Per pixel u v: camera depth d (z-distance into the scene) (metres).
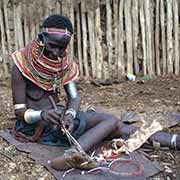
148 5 7.14
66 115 4.21
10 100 6.06
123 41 7.22
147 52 7.27
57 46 4.12
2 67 7.19
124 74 7.30
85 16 7.10
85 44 7.16
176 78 7.24
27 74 4.26
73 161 3.83
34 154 4.21
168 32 7.25
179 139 4.31
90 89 6.79
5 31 7.09
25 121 4.28
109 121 4.29
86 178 3.79
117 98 6.27
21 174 3.94
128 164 4.06
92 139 4.12
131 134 4.48
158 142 4.38
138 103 5.98
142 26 7.19
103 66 7.27
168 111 5.60
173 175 3.94
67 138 4.29
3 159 4.18
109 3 7.10
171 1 7.20
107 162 4.09
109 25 7.16
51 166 4.00
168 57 7.32
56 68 4.28
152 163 4.09
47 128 4.39
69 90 4.49
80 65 7.24
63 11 7.08
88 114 4.41
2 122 5.14
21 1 6.96
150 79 7.21
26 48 4.32
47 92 4.42
